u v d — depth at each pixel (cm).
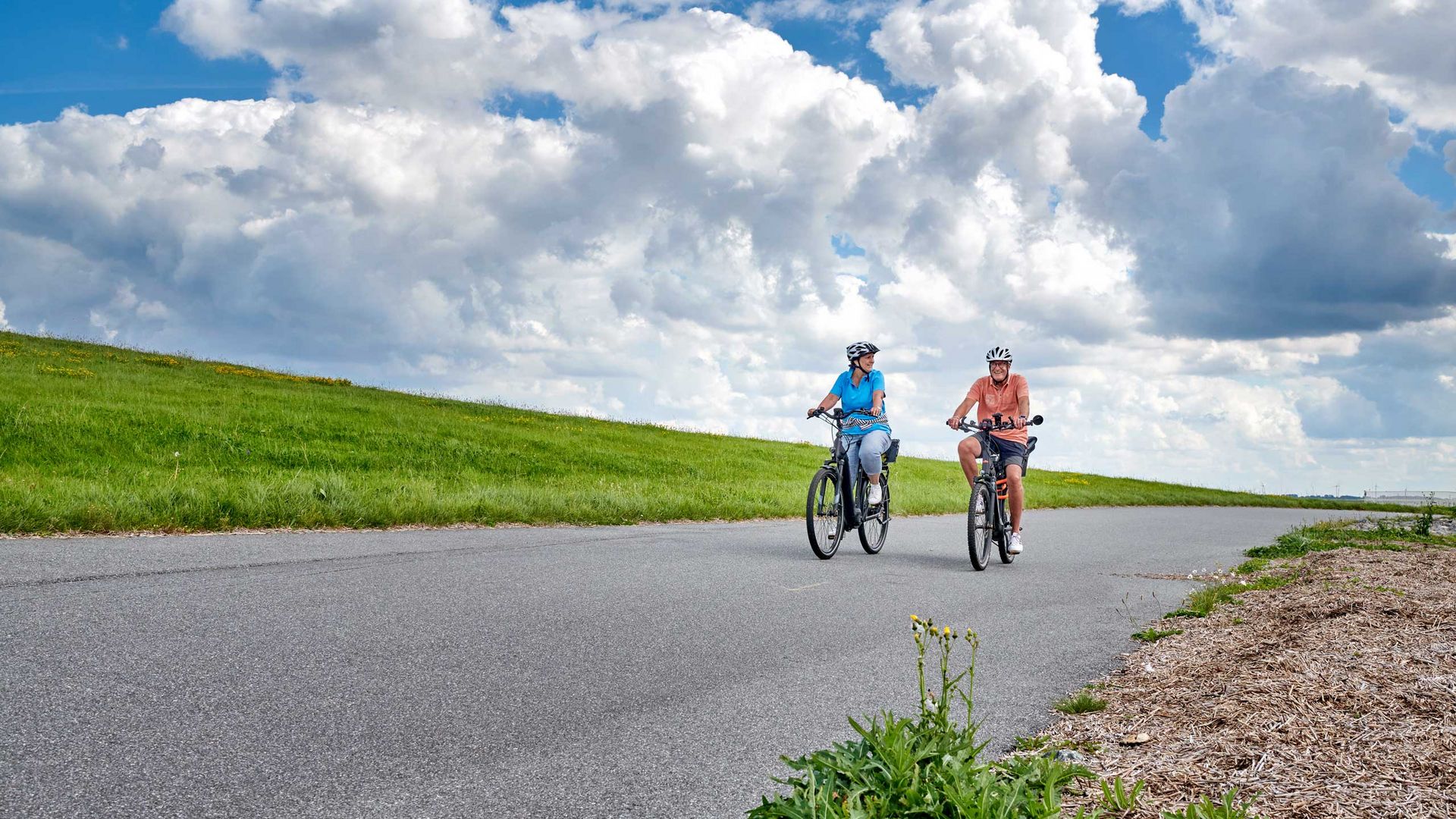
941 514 1720
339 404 2631
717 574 720
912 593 678
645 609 561
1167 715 342
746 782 287
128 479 1173
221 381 2989
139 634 430
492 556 759
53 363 2808
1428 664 371
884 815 223
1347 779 263
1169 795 259
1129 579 809
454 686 379
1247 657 424
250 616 483
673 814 261
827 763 247
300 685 369
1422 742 286
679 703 370
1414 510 2270
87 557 623
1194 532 1460
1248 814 241
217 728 314
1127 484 3606
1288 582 708
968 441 884
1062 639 527
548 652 443
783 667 435
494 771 289
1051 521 1605
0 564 577
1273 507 3167
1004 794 236
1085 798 259
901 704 380
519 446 2202
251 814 249
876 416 922
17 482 938
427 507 1009
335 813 252
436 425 2419
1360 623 466
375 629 469
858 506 912
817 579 726
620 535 984
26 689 342
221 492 942
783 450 3234
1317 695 339
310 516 904
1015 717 365
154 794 258
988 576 802
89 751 286
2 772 265
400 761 293
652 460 2267
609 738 325
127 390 2336
